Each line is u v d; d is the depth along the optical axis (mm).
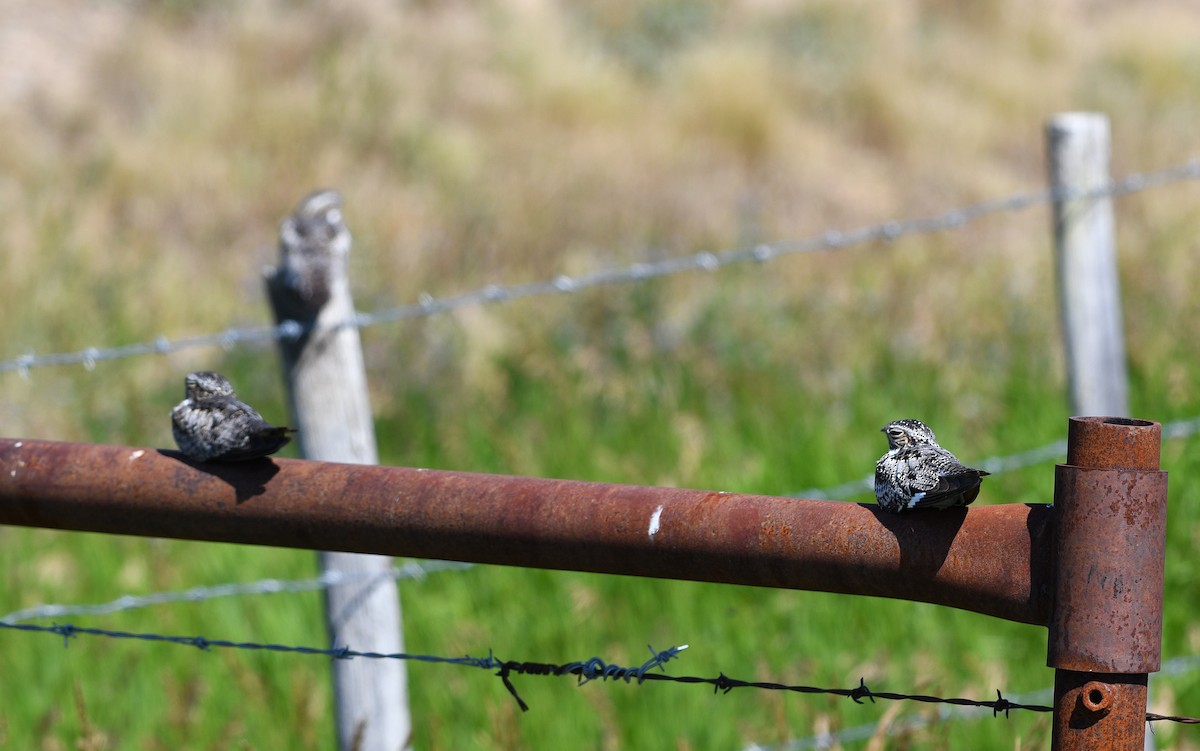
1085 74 41562
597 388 19625
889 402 19219
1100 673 5250
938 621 13945
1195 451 16125
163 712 12742
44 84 32812
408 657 7168
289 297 9492
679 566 5801
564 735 12039
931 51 41750
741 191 31328
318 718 12375
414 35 36969
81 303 22172
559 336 21609
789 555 5645
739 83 35969
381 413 18984
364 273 23891
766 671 12547
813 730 11922
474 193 29312
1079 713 5340
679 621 13766
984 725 12008
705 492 5863
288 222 9562
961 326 22641
